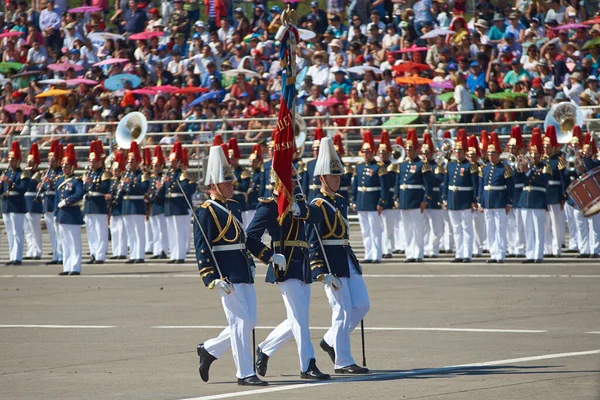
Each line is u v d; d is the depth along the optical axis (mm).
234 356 25359
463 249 54219
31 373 27484
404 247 61250
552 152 53406
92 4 90000
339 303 26547
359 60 74875
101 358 29672
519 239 55844
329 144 27078
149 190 59688
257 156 60250
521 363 26922
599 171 20391
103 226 59312
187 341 32344
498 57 72000
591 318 34719
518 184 53625
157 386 25312
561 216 54375
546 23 73625
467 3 77062
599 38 68000
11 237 59750
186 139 73312
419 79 68500
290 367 27922
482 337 31469
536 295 40469
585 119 62406
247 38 80688
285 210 25500
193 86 78250
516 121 65312
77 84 82312
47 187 60125
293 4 83562
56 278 51750
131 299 43062
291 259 25766
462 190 53844
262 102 74500
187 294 44156
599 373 25219
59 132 77375
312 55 77250
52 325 36469
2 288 47969
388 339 31641
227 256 25234
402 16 77375
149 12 87625
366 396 23359
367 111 70375
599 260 52562
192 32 85500
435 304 38875
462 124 65750
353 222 75188
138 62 82562
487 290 42312
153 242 61844
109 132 75938
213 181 25547
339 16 79688
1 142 78250
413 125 67188
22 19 91188
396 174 55438
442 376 25516
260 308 39219
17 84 86438
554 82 68500
